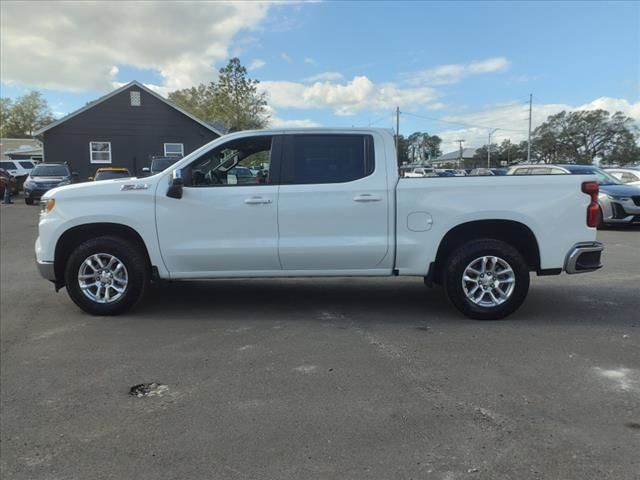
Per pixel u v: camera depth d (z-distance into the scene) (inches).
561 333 201.9
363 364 171.9
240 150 227.0
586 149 3779.5
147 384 158.6
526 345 188.5
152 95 1320.1
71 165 1293.1
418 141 3368.6
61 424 135.0
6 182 976.3
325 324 215.8
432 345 189.5
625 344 189.5
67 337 201.9
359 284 290.7
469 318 220.8
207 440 126.0
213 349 187.0
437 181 215.8
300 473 112.5
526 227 214.4
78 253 222.4
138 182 222.7
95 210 219.6
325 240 217.8
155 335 203.0
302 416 137.2
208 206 218.4
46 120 3422.7
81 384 159.0
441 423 132.8
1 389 156.5
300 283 293.3
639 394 148.6
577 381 157.3
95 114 1291.8
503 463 115.2
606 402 143.6
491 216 213.0
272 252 218.4
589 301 250.8
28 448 124.1
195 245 220.1
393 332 204.7
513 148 4170.8
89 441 126.6
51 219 222.4
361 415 137.3
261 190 218.1
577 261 214.5
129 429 131.8
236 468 114.7
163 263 222.2
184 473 113.3
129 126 1316.4
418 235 216.7
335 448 121.8
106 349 188.4
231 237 219.3
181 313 232.5
